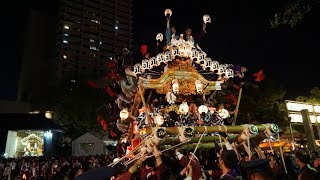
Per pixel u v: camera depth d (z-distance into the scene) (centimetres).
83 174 243
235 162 409
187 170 545
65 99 3628
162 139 567
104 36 8888
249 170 396
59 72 7762
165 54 711
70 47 8181
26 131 3056
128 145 966
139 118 751
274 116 2205
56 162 1922
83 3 8675
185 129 590
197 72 770
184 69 755
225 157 397
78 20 8506
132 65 754
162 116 704
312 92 2456
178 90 752
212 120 770
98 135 3644
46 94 3647
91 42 8588
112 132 1197
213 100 863
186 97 805
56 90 3647
